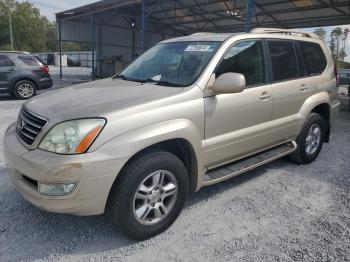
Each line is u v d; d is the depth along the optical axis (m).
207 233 3.32
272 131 4.36
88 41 24.41
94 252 2.99
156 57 4.25
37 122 3.00
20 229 3.29
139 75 4.11
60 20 22.80
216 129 3.60
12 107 10.38
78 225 3.40
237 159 4.07
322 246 3.13
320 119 5.26
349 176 4.84
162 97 3.20
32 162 2.76
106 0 19.08
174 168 3.21
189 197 4.06
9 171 3.16
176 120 3.20
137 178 2.95
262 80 4.21
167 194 3.24
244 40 4.05
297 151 5.09
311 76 5.06
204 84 3.48
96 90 3.57
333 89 5.55
